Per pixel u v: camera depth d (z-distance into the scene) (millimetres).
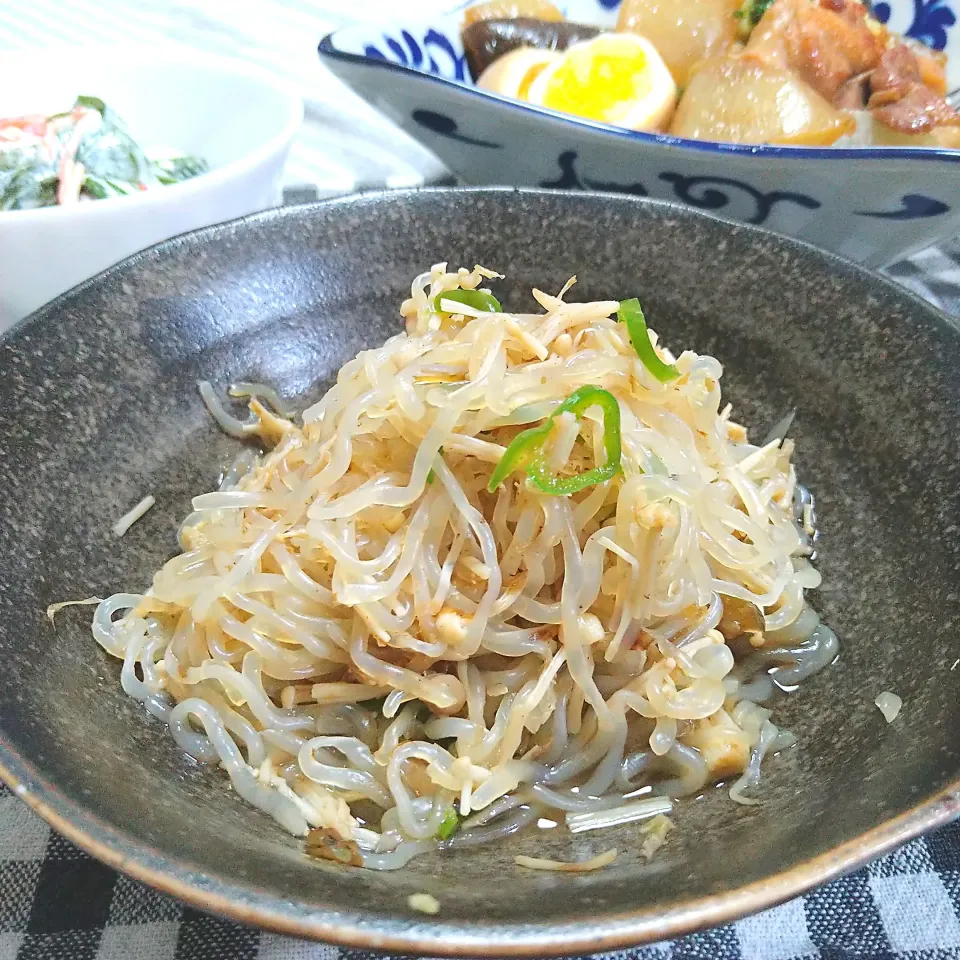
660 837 130
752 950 130
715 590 151
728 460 160
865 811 109
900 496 155
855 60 252
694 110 239
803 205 204
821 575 160
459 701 143
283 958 127
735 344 179
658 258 183
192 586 148
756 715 147
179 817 117
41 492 147
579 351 154
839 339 167
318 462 152
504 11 289
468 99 206
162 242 171
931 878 136
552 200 186
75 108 231
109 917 129
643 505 144
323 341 187
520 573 147
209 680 146
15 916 129
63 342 156
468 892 110
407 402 146
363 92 225
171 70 252
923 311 158
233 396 179
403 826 134
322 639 147
